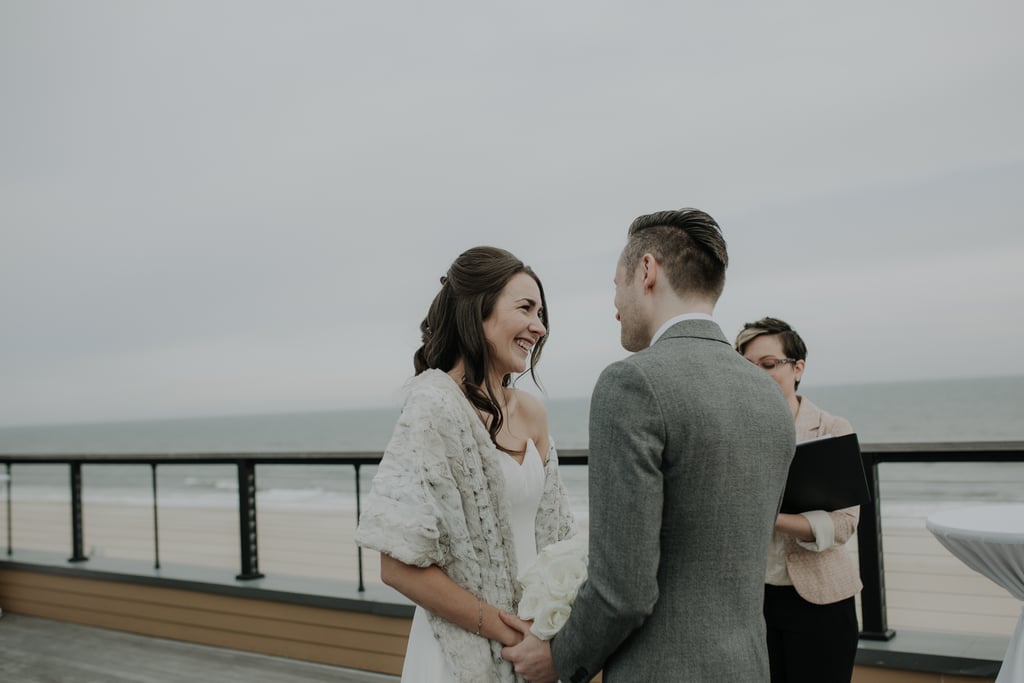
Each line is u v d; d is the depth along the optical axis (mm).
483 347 1642
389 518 1460
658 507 1219
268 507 17594
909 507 11352
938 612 3947
